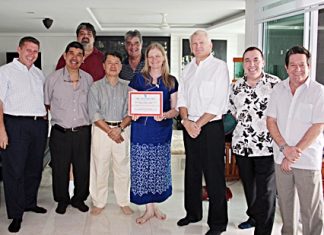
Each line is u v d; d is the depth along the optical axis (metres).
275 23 5.11
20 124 3.76
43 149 4.09
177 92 3.80
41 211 4.29
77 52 3.99
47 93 4.05
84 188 4.33
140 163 3.88
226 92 3.50
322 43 4.16
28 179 4.18
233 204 4.61
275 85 3.12
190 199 3.92
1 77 3.64
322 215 3.01
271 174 3.43
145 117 3.81
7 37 12.00
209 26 10.47
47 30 11.23
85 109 4.14
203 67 3.51
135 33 4.53
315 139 2.86
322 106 2.82
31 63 3.79
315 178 2.93
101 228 3.90
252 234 3.76
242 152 3.49
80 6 6.39
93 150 4.15
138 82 3.82
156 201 3.96
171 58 11.57
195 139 3.63
